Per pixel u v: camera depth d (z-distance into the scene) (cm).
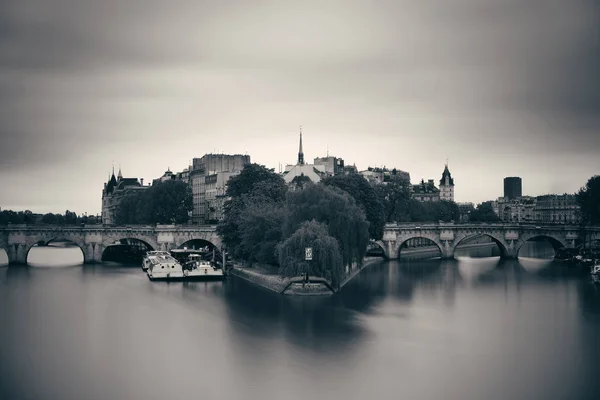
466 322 15288
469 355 12669
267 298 18238
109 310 16725
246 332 14362
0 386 11119
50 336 14112
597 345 13338
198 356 12631
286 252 18375
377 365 12062
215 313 16212
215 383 11194
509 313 16288
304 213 19700
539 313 16300
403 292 19312
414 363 12162
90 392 10856
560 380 11312
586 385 11094
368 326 14838
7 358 12575
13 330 14625
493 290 19838
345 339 13725
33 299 18338
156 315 16075
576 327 14812
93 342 13638
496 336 14012
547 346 13262
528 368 11912
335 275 18762
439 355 12656
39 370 11894
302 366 12006
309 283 18762
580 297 18638
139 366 12088
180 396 10656
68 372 11788
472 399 10506
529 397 10594
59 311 16638
